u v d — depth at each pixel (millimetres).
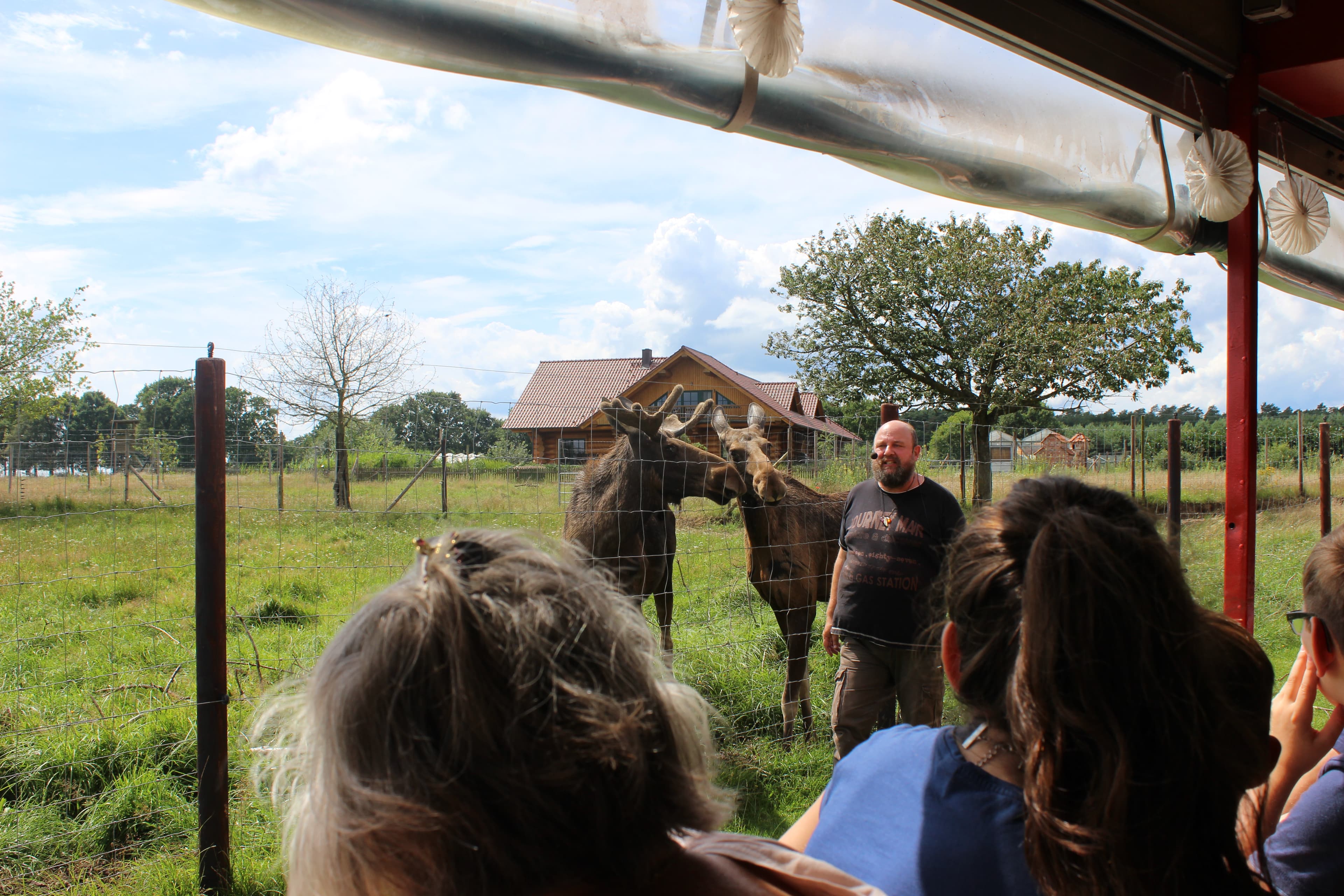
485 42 1817
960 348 23672
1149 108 3246
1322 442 9727
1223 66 3414
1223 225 3740
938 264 23984
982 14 2576
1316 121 3984
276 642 5719
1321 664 1413
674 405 5238
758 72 2076
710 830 803
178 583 7828
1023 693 904
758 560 4750
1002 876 948
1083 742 863
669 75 2096
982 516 1084
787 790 3955
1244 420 3648
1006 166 2898
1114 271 24188
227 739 3025
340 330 17500
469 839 642
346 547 7965
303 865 728
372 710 667
